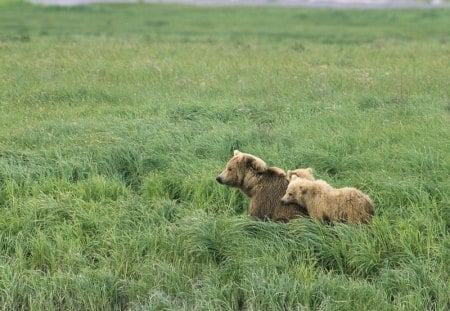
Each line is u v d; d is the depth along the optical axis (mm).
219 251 26875
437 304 23438
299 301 23578
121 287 25031
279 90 54812
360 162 35594
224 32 133750
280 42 105812
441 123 41312
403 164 34688
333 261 26156
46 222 29594
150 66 66625
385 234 26578
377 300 23234
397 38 114188
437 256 25609
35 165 35562
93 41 95188
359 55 79312
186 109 47156
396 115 44844
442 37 113688
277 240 26734
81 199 31422
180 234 27438
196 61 71750
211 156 37719
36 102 52594
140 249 27156
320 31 137750
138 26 146250
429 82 56500
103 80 60750
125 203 30969
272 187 28875
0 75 61938
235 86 56844
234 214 31281
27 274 25906
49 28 136000
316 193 27234
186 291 24891
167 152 38125
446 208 29188
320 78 59375
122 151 37094
